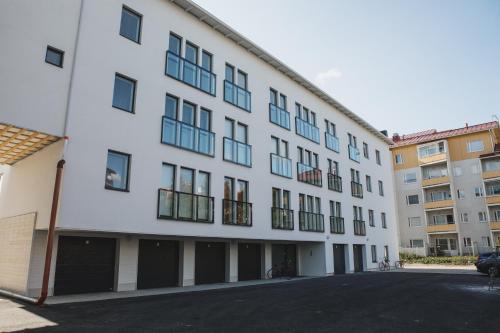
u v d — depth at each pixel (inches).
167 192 546.3
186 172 591.8
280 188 796.0
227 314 357.1
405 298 482.9
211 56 682.8
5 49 396.8
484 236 1579.7
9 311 356.8
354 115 1164.5
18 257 484.1
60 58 448.8
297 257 932.6
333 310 388.2
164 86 573.3
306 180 892.6
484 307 410.0
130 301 432.5
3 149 486.9
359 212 1138.7
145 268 576.7
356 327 306.5
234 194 672.4
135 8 550.9
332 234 956.6
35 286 454.6
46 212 441.4
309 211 889.5
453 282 706.8
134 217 496.7
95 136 467.2
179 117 592.4
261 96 791.7
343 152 1100.5
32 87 414.3
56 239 481.7
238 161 692.1
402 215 1806.1
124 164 504.7
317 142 970.7
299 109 932.0
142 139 525.7
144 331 280.7
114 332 275.4
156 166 538.9
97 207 457.4
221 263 707.4
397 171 1860.2
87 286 504.7
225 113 684.1
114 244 546.0
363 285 650.2
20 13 414.3
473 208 1624.0
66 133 437.4
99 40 490.9
